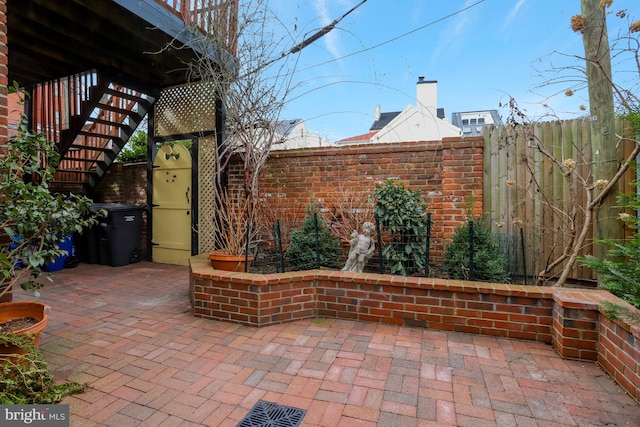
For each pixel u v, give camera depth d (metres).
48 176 2.59
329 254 4.32
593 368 2.47
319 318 3.47
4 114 2.68
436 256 4.39
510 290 2.94
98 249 6.17
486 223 4.12
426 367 2.50
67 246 5.75
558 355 2.67
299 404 2.08
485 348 2.79
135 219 6.26
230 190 5.62
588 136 3.68
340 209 4.84
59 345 2.87
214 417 1.96
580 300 2.61
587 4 3.17
